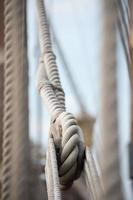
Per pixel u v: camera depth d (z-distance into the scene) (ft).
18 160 6.19
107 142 3.97
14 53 6.22
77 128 4.44
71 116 4.50
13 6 6.22
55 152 4.47
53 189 4.35
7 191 6.14
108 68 4.00
